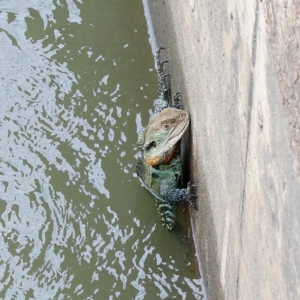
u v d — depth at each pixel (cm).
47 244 712
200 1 534
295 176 317
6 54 880
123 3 922
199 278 678
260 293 410
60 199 745
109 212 737
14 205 741
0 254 703
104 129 803
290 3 306
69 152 784
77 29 902
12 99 834
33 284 683
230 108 450
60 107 826
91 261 698
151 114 814
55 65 866
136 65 862
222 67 468
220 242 543
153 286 678
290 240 331
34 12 921
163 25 793
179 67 695
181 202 730
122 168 770
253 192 403
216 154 517
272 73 341
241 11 395
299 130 307
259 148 378
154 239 713
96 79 849
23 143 793
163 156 678
